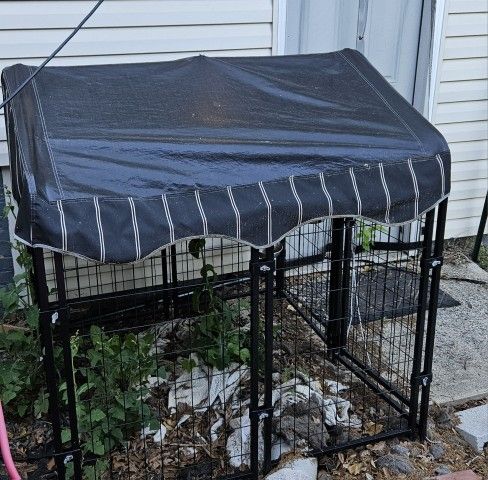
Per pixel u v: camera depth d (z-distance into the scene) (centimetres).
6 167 413
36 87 306
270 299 277
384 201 272
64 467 272
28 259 357
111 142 261
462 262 532
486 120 529
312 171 264
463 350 414
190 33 427
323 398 340
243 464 310
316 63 352
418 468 313
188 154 259
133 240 237
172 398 350
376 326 425
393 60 498
